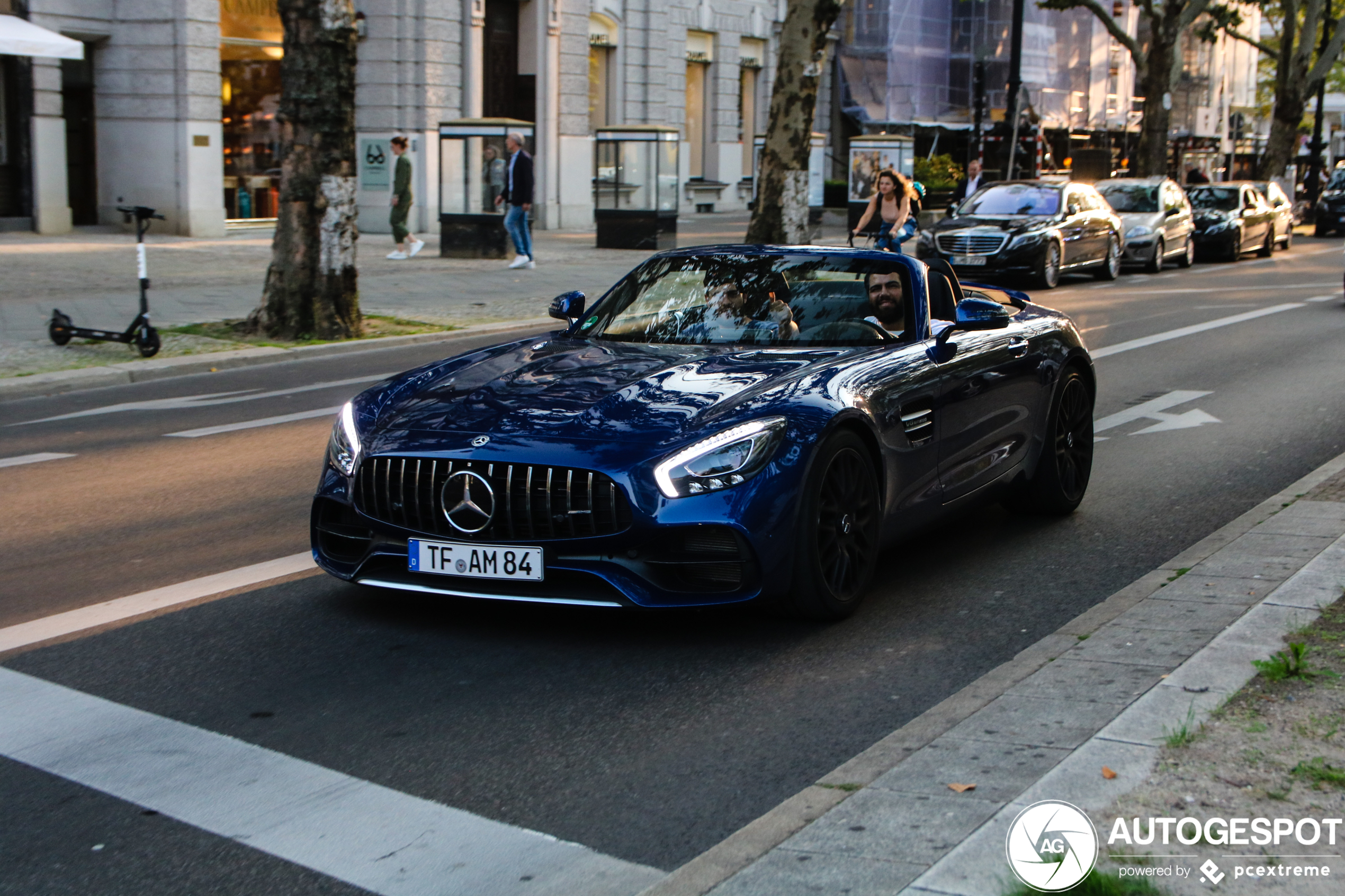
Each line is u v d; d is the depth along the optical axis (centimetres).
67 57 2261
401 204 2306
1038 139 3447
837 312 581
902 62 4603
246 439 901
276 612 519
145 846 327
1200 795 318
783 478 462
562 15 3209
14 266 1908
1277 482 765
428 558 469
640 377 510
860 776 355
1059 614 522
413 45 2828
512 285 1927
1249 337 1468
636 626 499
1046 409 657
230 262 2080
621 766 377
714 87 4072
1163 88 3703
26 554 611
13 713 414
